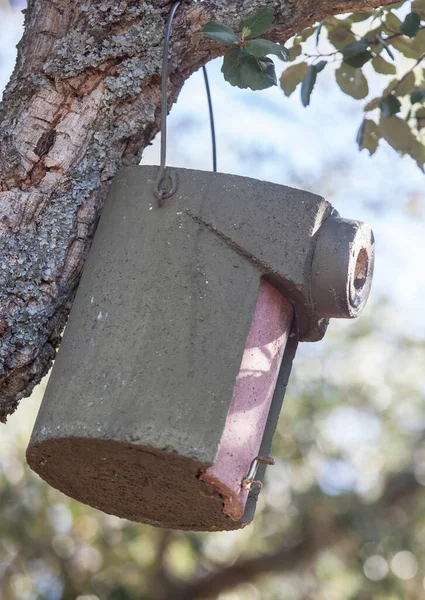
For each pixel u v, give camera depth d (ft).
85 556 30.01
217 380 9.75
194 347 9.83
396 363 36.86
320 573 33.45
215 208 10.26
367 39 14.35
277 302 10.65
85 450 9.95
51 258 10.82
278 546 33.58
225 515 10.63
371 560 33.58
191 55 11.87
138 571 30.91
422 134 15.11
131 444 9.52
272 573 33.01
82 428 9.67
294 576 33.63
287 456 33.35
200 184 10.35
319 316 11.03
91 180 11.15
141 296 10.04
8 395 10.84
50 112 11.30
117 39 11.48
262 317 10.44
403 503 35.29
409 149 14.96
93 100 11.38
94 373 9.89
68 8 11.71
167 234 10.22
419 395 36.81
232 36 11.20
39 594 28.91
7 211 10.85
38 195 10.96
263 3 11.82
